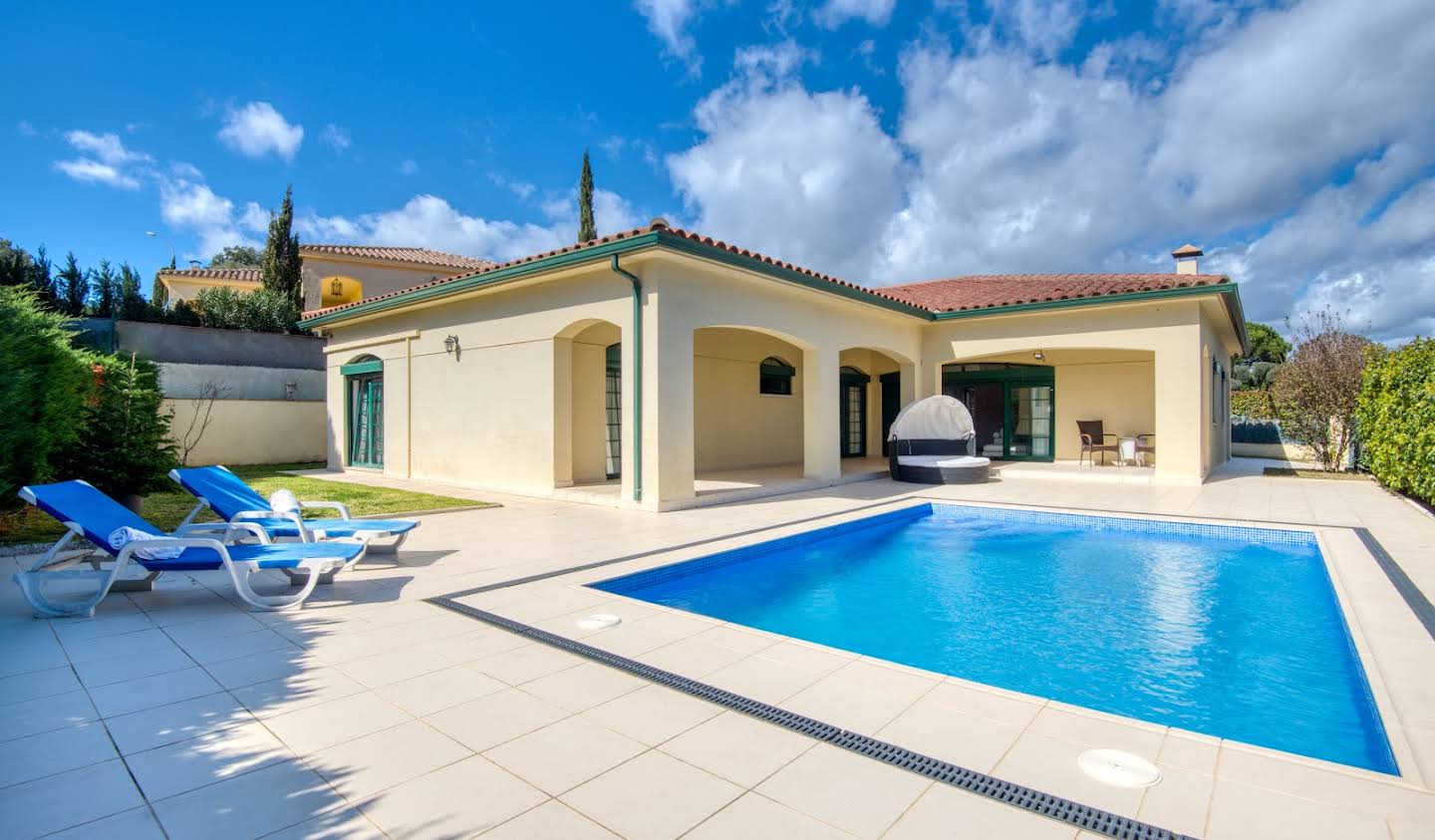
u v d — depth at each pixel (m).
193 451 16.28
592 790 2.55
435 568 6.27
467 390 12.43
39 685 3.55
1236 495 11.38
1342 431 16.31
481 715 3.21
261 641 4.27
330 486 12.58
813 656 4.03
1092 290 13.64
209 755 2.82
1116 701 4.12
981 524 10.02
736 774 2.67
